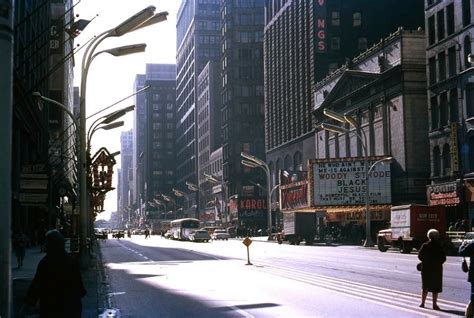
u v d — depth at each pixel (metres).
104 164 35.50
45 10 58.62
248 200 116.94
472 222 52.12
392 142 67.25
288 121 105.38
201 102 176.62
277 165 111.50
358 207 66.25
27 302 7.04
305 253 43.16
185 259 37.19
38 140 57.34
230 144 138.50
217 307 14.73
